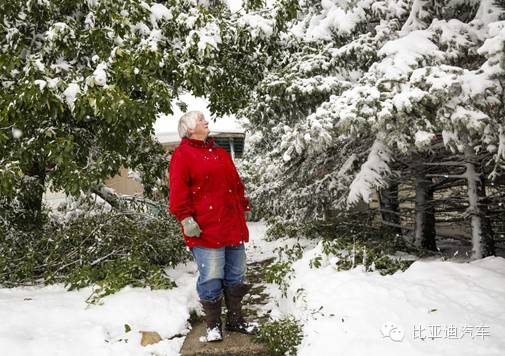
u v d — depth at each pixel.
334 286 3.04
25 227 4.96
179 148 2.71
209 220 2.66
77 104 3.70
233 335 2.87
